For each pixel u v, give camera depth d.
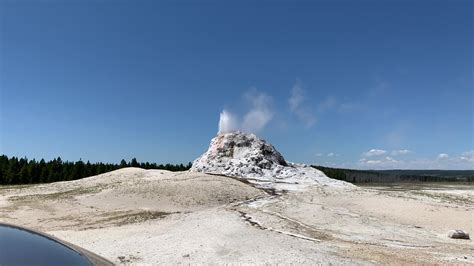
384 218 31.75
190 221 25.94
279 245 17.41
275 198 41.19
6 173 89.50
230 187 45.22
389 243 22.09
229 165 63.94
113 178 52.34
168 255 14.96
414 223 30.17
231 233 20.03
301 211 32.91
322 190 47.81
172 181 45.72
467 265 16.38
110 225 26.31
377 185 112.12
